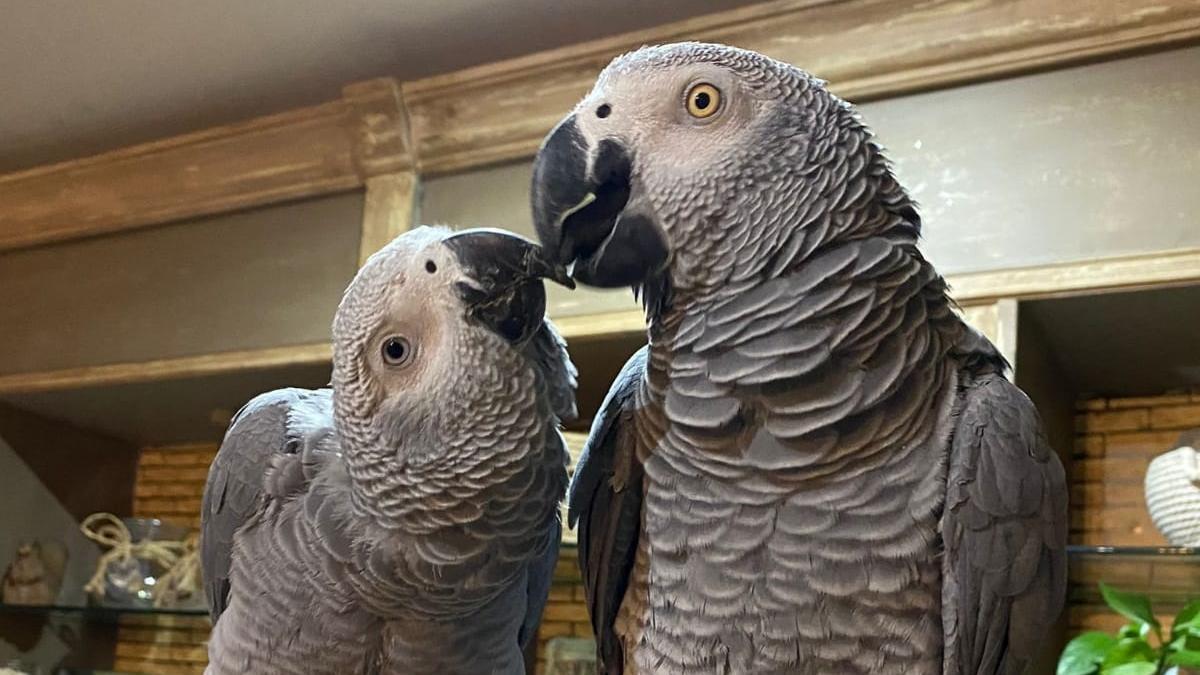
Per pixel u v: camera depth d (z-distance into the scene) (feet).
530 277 1.05
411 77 2.24
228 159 2.30
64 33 2.16
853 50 1.73
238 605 1.16
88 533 2.57
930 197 1.65
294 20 2.07
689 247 0.99
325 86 2.31
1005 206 1.60
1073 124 1.59
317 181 2.22
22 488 2.73
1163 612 1.76
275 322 2.21
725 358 0.96
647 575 1.01
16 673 2.50
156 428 2.88
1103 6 1.56
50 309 2.54
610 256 1.03
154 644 2.77
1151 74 1.55
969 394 0.95
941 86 1.69
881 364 0.93
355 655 1.11
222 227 2.35
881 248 0.96
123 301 2.44
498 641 1.16
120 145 2.64
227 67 2.26
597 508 1.07
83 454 2.91
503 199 2.01
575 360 2.00
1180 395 1.87
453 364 1.03
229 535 1.20
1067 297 1.54
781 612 0.92
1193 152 1.50
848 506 0.92
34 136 2.62
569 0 1.95
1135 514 1.85
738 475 0.94
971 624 0.91
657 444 1.00
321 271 2.19
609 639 1.07
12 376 2.53
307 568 1.12
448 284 1.04
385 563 1.07
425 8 2.00
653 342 1.03
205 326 2.30
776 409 0.93
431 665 1.12
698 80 1.01
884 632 0.91
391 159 2.11
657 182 1.00
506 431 1.04
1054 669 1.73
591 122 1.04
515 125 1.99
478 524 1.05
